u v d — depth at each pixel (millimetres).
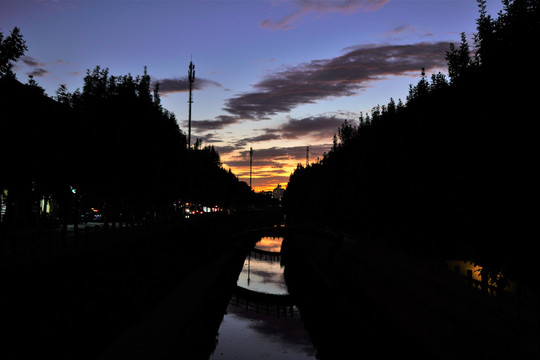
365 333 19875
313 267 39125
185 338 13094
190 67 34938
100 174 20688
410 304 16672
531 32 9375
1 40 13180
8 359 7953
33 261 11172
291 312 26484
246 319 25297
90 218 35031
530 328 9586
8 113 14023
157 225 26781
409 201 19328
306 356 18219
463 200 12211
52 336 9367
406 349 16844
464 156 11742
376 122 26781
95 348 10406
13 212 23688
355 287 26953
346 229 39156
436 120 14875
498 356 10562
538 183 9344
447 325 13258
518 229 9859
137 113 22703
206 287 19734
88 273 13305
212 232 32938
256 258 57594
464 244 16859
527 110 9344
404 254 19344
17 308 9195
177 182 33062
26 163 15430
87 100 21172
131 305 14211
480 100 10750
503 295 11062
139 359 9789
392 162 21734
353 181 30703
